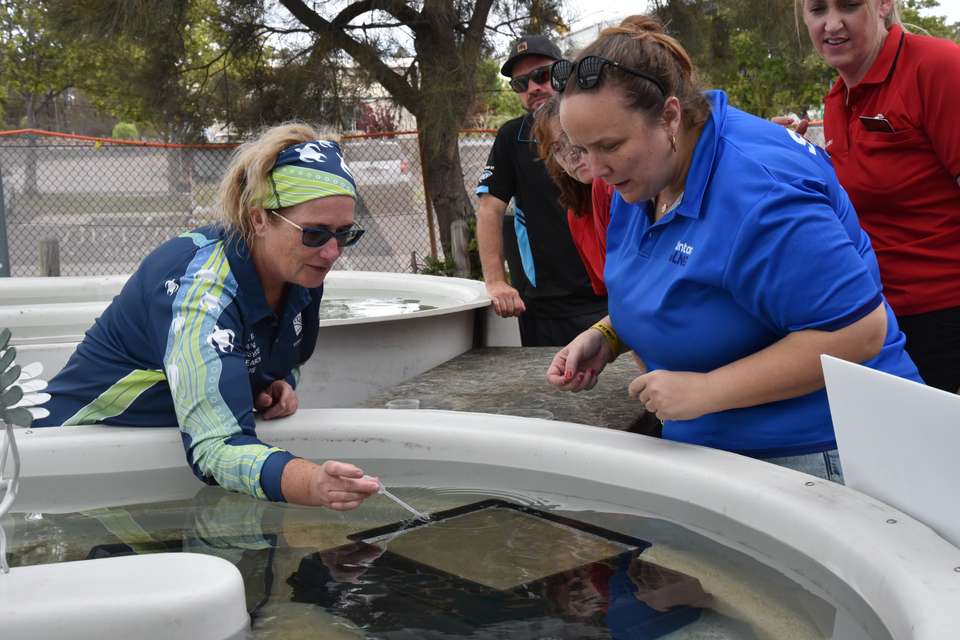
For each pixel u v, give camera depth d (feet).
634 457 5.27
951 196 7.01
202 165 27.53
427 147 27.94
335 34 27.50
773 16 29.01
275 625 3.78
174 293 5.56
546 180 11.17
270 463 4.97
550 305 11.55
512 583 4.15
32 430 6.02
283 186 5.42
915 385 3.73
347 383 10.23
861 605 3.75
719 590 4.00
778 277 4.63
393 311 13.23
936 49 6.78
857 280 4.61
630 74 4.61
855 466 4.37
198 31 30.68
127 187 27.09
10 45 56.24
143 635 3.38
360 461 6.11
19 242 26.48
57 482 5.79
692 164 4.88
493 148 11.62
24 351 9.21
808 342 4.67
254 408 6.31
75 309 11.85
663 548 4.51
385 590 4.12
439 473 5.84
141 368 5.96
